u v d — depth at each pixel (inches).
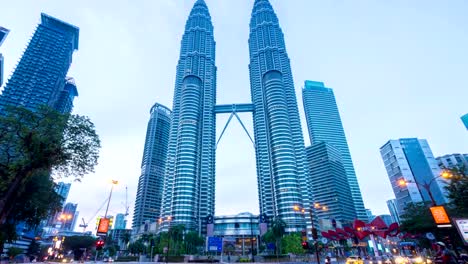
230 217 6171.3
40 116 1262.3
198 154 7268.7
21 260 3097.9
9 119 1146.7
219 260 3014.3
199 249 5226.4
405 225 2060.8
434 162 6063.0
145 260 3590.1
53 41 7628.0
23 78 6525.6
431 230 1854.1
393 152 6510.8
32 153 1179.3
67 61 7864.2
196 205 6481.3
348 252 4111.7
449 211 1729.8
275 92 7613.2
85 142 1344.7
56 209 1786.4
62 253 4739.2
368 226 2171.5
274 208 6284.5
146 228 6712.6
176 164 6830.7
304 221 5669.3
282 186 6122.1
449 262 1048.2
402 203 6058.1
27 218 1688.0
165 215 6555.1
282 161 6422.2
